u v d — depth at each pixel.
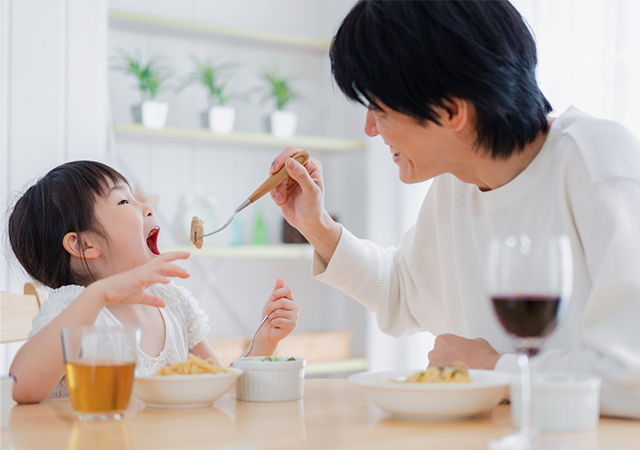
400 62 0.86
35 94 2.18
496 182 1.00
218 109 2.61
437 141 0.93
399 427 0.71
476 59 0.85
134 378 0.82
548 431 0.69
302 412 0.81
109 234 1.27
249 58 2.97
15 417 0.81
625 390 0.73
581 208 0.86
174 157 2.77
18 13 2.17
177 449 0.62
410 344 2.60
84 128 2.25
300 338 2.62
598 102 1.81
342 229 1.21
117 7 2.69
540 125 0.95
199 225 1.24
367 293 1.23
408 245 1.24
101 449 0.62
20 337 1.22
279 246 2.78
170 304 1.40
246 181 2.93
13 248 1.28
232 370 0.88
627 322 0.75
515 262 0.66
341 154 3.09
